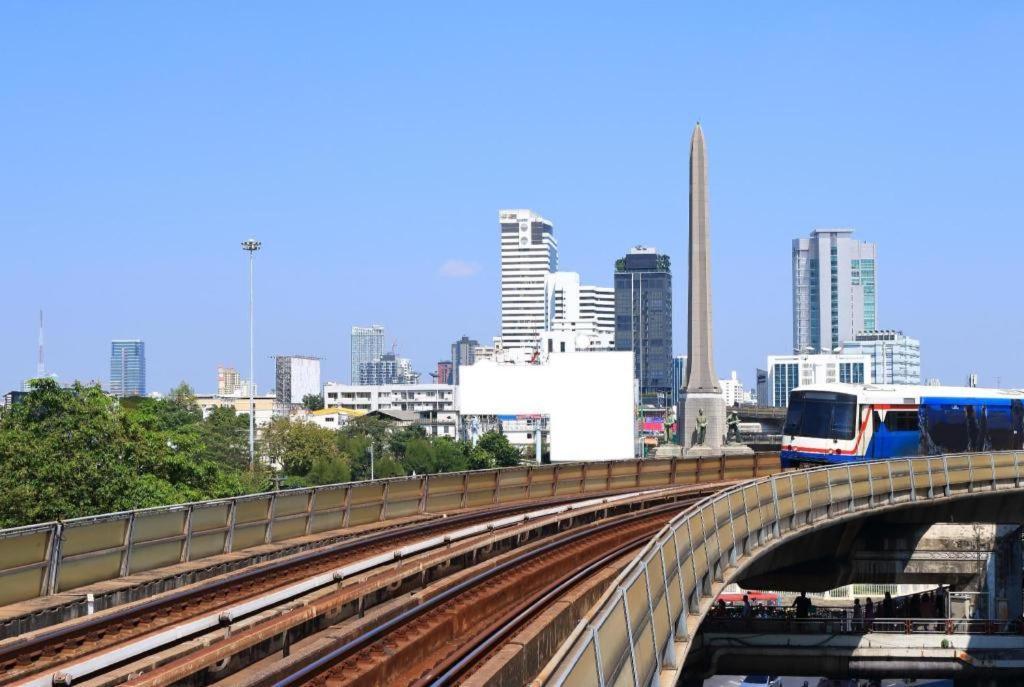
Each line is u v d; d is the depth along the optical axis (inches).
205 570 1043.3
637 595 692.7
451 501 1712.6
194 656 716.0
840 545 2103.8
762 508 1432.1
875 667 1920.5
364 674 724.7
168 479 2522.1
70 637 773.9
